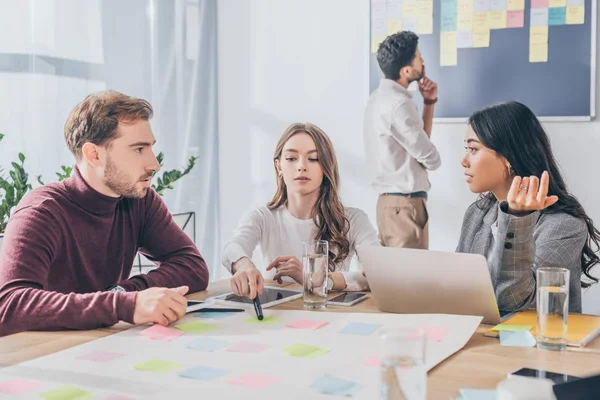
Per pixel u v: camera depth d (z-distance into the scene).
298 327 1.27
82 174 1.67
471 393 0.89
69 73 2.97
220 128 3.76
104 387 0.95
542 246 1.62
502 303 1.47
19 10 2.76
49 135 2.88
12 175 2.46
